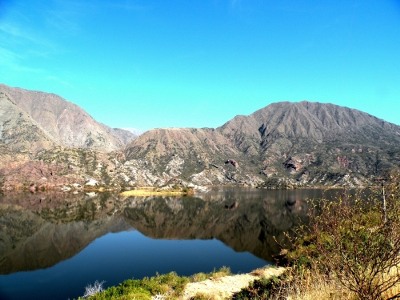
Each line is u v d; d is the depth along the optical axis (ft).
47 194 479.41
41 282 103.09
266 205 392.47
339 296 17.22
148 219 276.82
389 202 14.49
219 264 124.77
